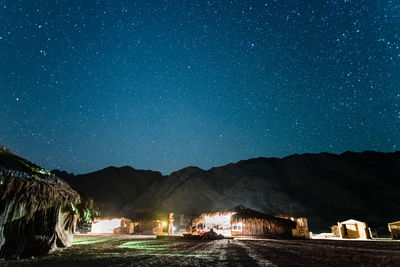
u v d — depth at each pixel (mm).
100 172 85125
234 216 25219
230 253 8977
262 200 64125
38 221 8109
